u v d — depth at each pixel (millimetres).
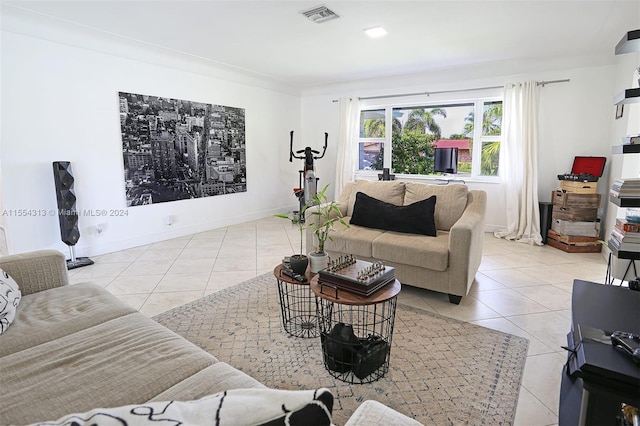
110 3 2885
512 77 4762
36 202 3525
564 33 3523
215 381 1146
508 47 3990
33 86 3414
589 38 3666
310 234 3389
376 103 5910
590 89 4340
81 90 3740
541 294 2949
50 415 1001
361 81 5887
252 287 3072
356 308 2654
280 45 3947
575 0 2779
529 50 4102
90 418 587
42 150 3523
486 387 1780
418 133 5738
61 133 3637
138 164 4289
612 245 1930
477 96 5082
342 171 6191
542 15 3074
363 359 1775
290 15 3094
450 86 5238
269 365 1955
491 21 3217
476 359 2018
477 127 5211
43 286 1900
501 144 4895
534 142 4574
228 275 3377
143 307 2693
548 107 4594
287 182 6566
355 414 952
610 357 1006
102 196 4008
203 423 580
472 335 2285
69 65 3631
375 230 3295
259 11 3014
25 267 1848
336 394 1723
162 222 4625
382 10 2984
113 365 1225
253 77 5574
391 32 3508
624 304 1565
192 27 3406
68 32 3525
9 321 1490
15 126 3338
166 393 1092
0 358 1270
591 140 4395
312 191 5805
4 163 3307
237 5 2904
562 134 4555
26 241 3490
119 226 4188
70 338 1395
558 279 3289
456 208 3262
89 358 1266
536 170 4578
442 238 3008
